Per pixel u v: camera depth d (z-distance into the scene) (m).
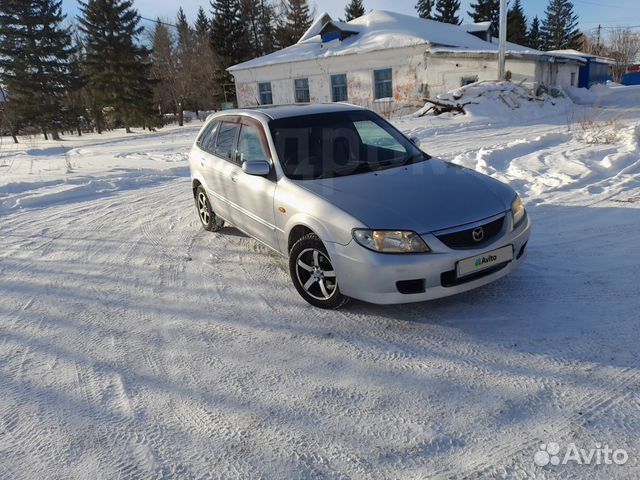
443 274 3.20
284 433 2.44
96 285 4.60
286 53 30.22
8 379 3.09
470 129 15.32
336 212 3.42
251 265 4.83
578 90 27.42
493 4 59.88
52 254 5.62
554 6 73.00
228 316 3.77
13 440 2.52
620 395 2.51
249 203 4.57
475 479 2.07
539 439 2.26
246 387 2.85
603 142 9.40
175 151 15.23
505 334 3.17
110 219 7.07
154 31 49.25
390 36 25.48
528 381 2.69
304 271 3.83
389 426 2.43
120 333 3.62
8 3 39.62
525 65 21.64
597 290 3.62
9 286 4.72
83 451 2.40
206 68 47.62
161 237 6.00
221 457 2.30
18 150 22.02
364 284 3.27
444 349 3.07
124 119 42.91
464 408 2.52
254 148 4.59
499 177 7.32
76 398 2.85
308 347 3.24
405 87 24.62
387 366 2.95
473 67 22.64
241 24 52.19
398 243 3.16
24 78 40.03
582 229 4.94
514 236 3.45
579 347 2.95
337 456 2.26
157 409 2.70
